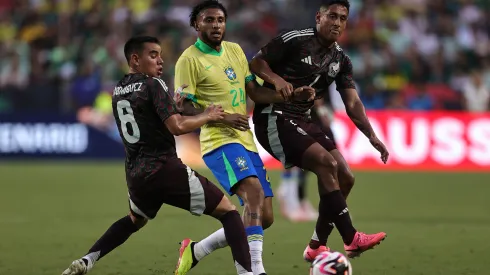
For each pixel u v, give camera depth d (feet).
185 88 75.20
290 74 78.23
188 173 69.72
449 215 129.70
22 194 156.25
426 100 220.64
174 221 121.39
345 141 203.21
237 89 76.74
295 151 77.56
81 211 132.98
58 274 80.94
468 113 206.39
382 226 116.37
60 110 216.54
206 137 76.89
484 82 232.94
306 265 85.76
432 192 163.73
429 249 96.22
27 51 232.94
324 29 77.05
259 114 80.12
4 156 214.90
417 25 249.96
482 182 182.50
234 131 76.54
